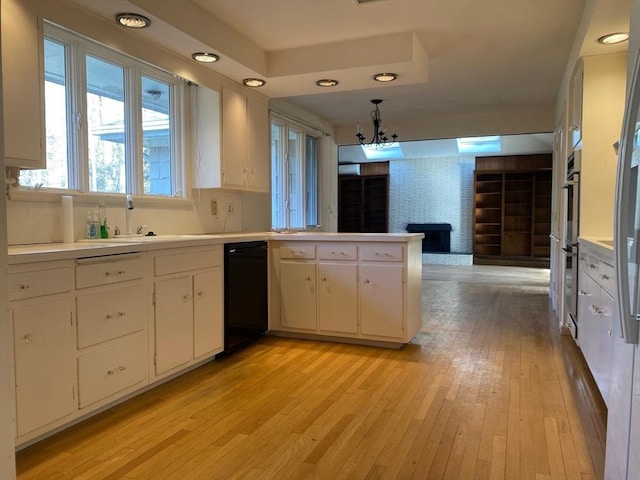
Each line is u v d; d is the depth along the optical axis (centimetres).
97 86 306
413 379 292
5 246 96
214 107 376
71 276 215
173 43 311
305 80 393
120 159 325
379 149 1087
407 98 561
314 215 671
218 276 327
